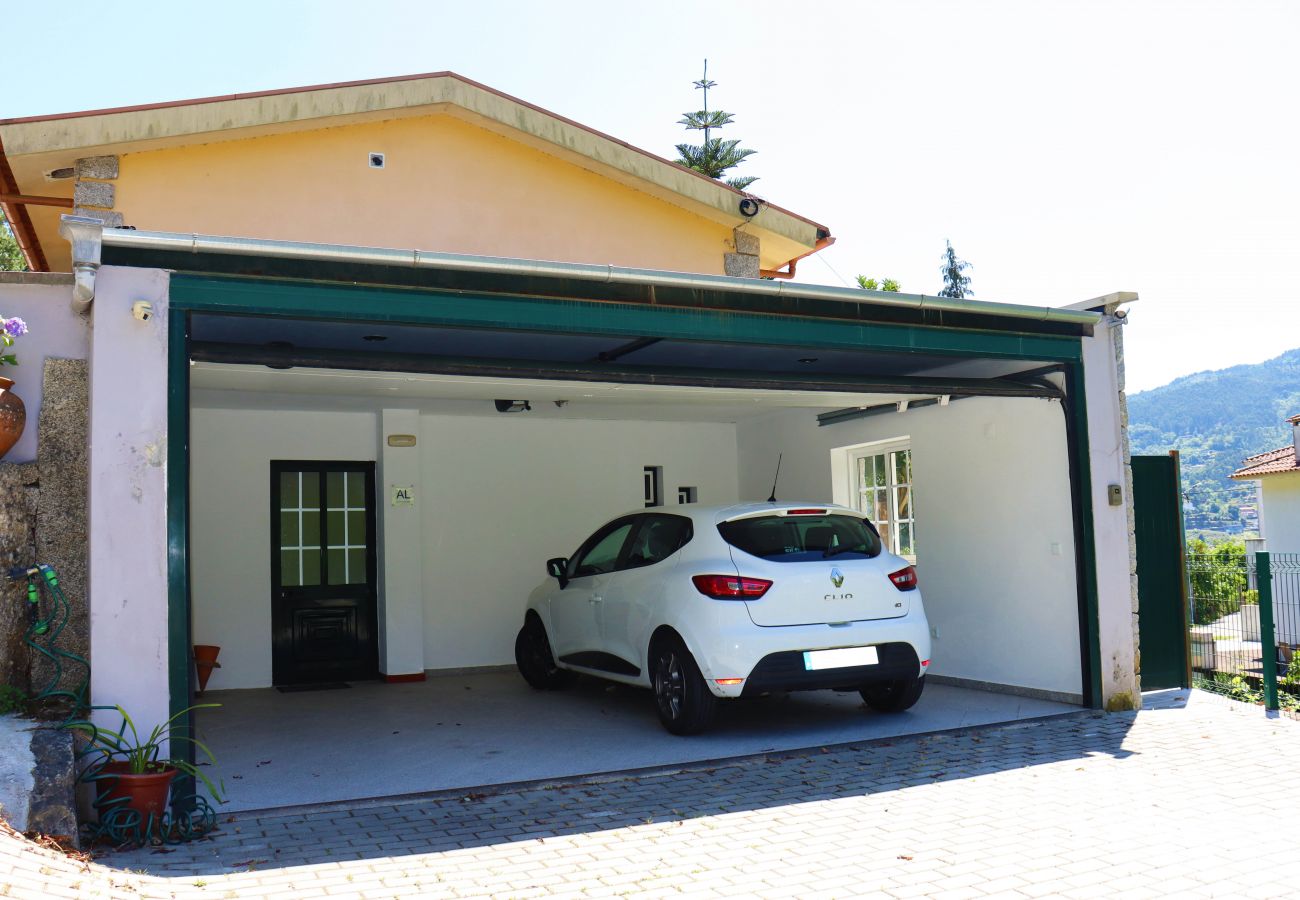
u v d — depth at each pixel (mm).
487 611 11781
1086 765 6449
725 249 11000
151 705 5359
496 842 5082
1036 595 8766
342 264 5895
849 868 4602
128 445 5453
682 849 4930
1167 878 4379
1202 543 27375
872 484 11070
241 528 10734
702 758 6895
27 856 4160
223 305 5656
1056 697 8562
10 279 5617
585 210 10414
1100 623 8242
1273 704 8195
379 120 9688
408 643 11016
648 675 8039
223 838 5188
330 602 11188
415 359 6348
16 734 5000
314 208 9414
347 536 11328
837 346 7336
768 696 9414
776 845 4965
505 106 9852
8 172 9508
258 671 10656
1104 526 8359
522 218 10141
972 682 9484
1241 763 6438
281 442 11000
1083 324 8430
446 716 8781
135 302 5461
